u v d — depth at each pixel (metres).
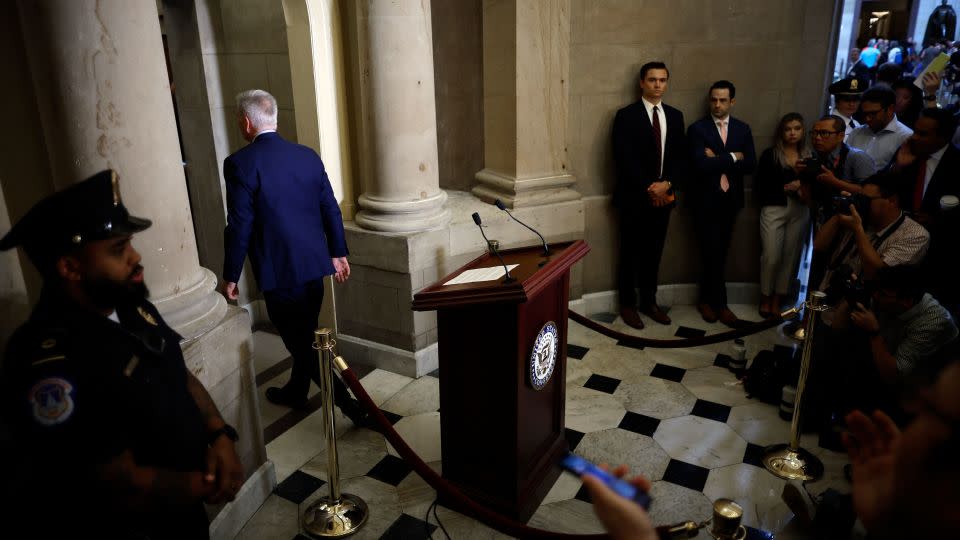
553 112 4.69
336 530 2.89
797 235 5.11
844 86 5.09
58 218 1.56
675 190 4.98
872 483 0.80
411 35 3.90
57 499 1.57
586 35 4.77
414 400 4.05
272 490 3.21
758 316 5.30
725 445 3.56
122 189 2.33
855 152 4.42
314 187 3.44
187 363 2.52
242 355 2.92
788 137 4.89
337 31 4.18
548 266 2.82
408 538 2.89
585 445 3.57
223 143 4.74
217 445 1.95
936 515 0.71
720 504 1.69
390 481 3.29
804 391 3.26
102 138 2.24
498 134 4.79
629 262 5.11
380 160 4.08
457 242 4.38
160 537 1.89
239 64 4.60
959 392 0.70
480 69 4.96
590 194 5.16
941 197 3.91
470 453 2.98
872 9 16.69
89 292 1.60
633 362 4.53
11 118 2.31
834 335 3.48
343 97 4.30
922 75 6.45
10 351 1.53
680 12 4.91
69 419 1.48
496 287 2.56
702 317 5.29
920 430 0.72
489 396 2.83
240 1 4.41
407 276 4.14
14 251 2.17
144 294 1.72
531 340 2.79
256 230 3.36
